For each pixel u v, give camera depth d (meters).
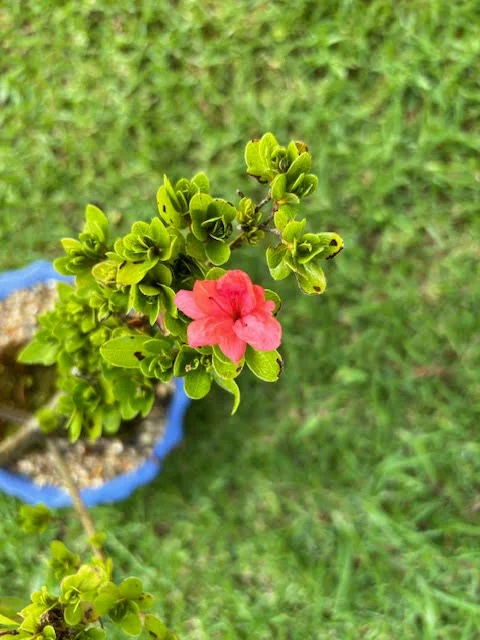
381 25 0.52
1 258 0.52
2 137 0.53
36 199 0.53
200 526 0.50
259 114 0.53
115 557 0.50
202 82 0.53
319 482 0.51
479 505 0.50
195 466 0.51
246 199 0.29
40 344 0.36
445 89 0.52
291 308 0.52
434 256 0.52
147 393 0.34
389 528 0.49
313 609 0.49
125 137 0.53
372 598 0.49
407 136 0.52
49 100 0.53
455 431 0.50
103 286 0.31
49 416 0.38
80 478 0.46
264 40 0.53
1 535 0.49
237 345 0.26
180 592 0.49
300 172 0.29
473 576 0.49
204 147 0.53
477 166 0.51
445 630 0.48
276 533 0.50
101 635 0.30
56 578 0.33
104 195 0.53
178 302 0.27
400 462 0.49
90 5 0.53
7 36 0.54
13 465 0.45
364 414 0.51
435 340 0.51
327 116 0.52
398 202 0.52
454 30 0.52
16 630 0.32
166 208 0.28
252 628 0.48
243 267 0.51
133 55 0.53
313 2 0.53
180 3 0.53
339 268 0.52
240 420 0.51
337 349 0.51
